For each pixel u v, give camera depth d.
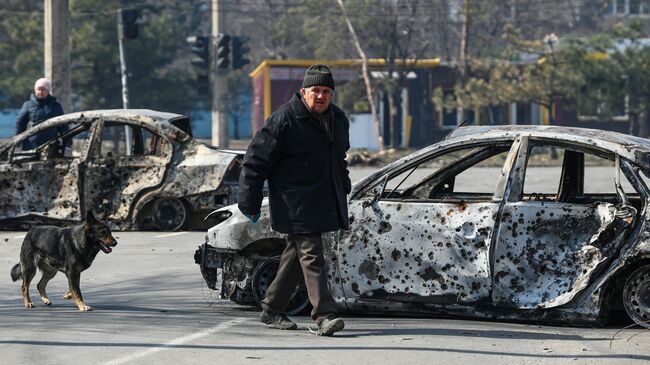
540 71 117.44
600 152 20.91
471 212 21.09
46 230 24.86
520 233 20.75
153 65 132.62
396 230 21.52
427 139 144.50
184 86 135.25
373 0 132.62
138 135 41.69
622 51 120.81
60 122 41.62
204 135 185.75
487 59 132.62
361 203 21.84
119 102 131.88
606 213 20.31
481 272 20.89
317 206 19.88
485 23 177.62
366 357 18.31
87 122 41.50
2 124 170.75
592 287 20.30
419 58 139.00
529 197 24.27
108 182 41.09
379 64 139.62
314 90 19.69
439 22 156.50
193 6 196.25
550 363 17.88
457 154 98.69
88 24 125.31
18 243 38.34
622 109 118.00
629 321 21.44
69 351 19.03
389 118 145.50
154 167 40.81
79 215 40.81
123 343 19.72
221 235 23.16
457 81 136.38
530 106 142.88
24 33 125.69
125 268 31.89
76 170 40.91
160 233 40.78
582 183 23.83
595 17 199.88
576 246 20.45
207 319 22.53
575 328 20.64
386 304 21.61
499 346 19.09
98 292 27.59
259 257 23.03
